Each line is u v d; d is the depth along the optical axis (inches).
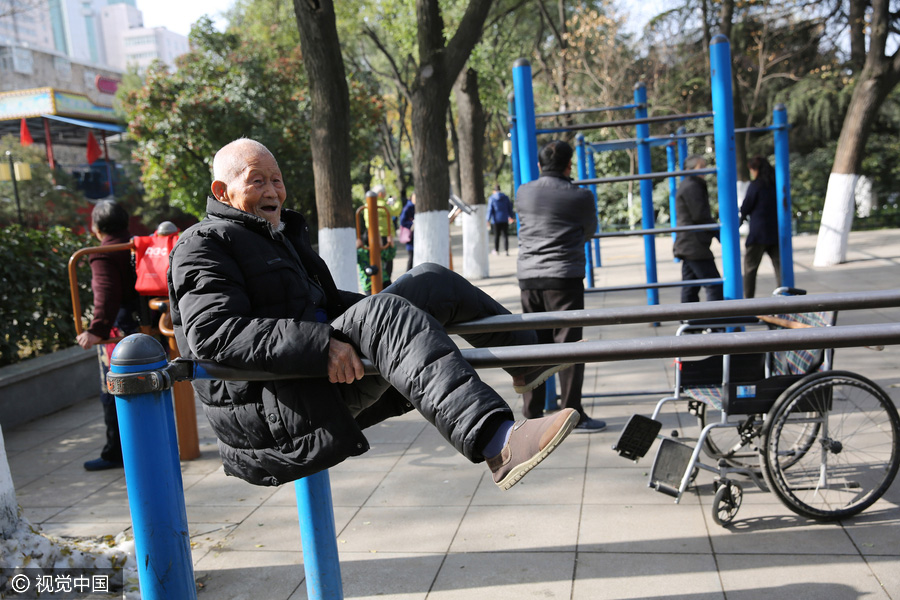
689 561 127.0
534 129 227.9
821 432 154.9
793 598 113.4
